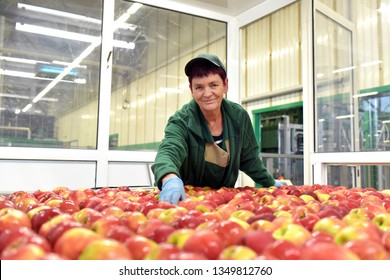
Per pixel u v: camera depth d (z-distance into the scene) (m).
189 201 0.88
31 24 2.36
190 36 2.97
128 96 2.68
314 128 2.40
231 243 0.52
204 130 1.41
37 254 0.40
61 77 2.41
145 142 2.76
